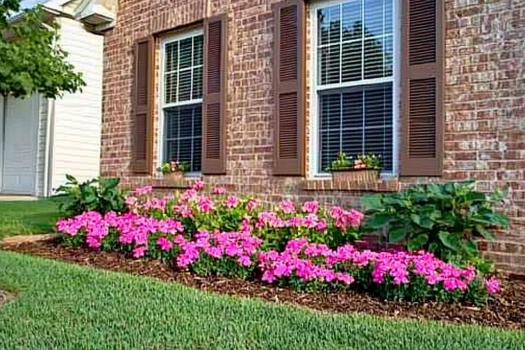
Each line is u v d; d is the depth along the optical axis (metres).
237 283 5.03
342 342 3.22
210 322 3.61
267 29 7.27
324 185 6.51
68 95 11.64
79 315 3.73
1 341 3.16
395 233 5.09
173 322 3.60
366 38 6.38
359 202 6.20
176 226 6.02
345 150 6.52
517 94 5.16
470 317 3.95
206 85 7.95
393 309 4.18
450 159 5.56
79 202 7.63
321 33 6.80
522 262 5.08
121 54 9.51
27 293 4.37
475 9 5.45
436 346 3.15
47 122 11.79
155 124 8.78
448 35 5.61
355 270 4.73
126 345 3.12
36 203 10.77
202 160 7.95
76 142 11.83
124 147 9.30
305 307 4.18
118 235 6.46
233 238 5.35
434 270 4.34
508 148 5.20
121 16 9.52
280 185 7.02
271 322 3.63
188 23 8.27
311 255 4.92
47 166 11.72
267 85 7.23
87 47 11.70
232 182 7.57
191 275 5.35
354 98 6.46
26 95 6.91
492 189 5.27
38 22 7.49
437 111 5.62
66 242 6.91
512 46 5.20
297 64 6.86
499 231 5.23
